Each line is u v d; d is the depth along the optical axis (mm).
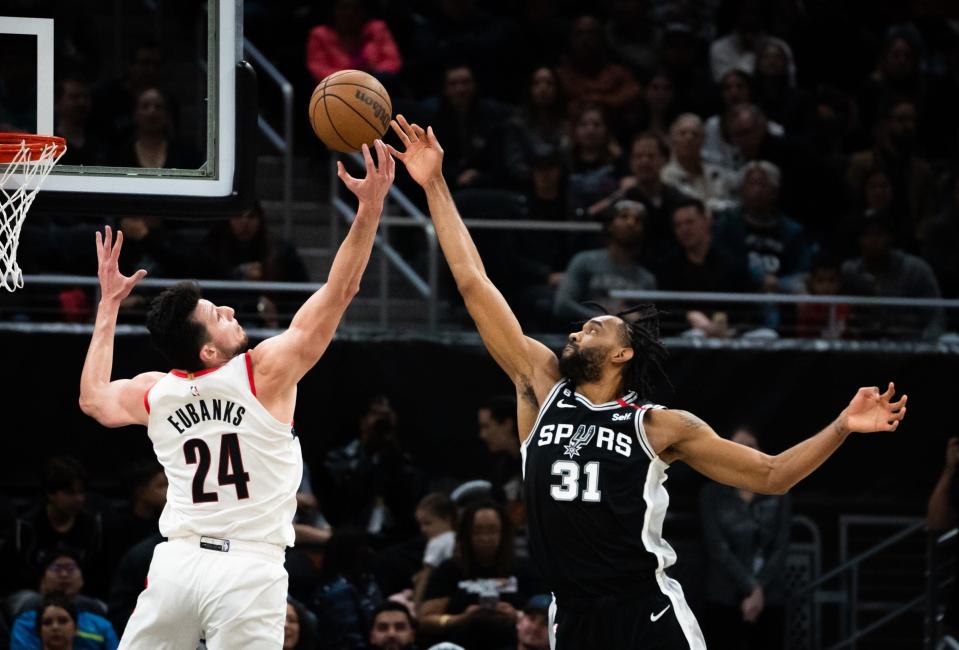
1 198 8289
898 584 13055
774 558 12281
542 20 17406
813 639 12773
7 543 10883
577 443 6750
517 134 15023
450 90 15398
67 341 11977
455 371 12531
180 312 6684
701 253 13586
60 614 9711
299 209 15242
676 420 6746
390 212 15203
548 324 13359
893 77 17922
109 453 12109
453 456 12516
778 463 6617
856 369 12812
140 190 8398
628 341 6918
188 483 6719
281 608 6746
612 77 16312
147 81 14750
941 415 12875
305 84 16000
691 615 6754
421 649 10695
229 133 8508
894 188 16156
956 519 11633
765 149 15680
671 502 12695
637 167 14383
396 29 16922
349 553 10875
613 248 13148
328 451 12352
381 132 7605
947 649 11320
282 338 6711
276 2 16688
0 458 11914
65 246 12859
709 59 17516
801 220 15773
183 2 16438
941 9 20250
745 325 13477
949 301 13234
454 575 10914
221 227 13078
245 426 6676
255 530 6695
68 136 13531
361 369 12445
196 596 6629
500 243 13766
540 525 6793
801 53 18156
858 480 12969
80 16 15320
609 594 6680
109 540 11148
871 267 14180
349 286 6664
